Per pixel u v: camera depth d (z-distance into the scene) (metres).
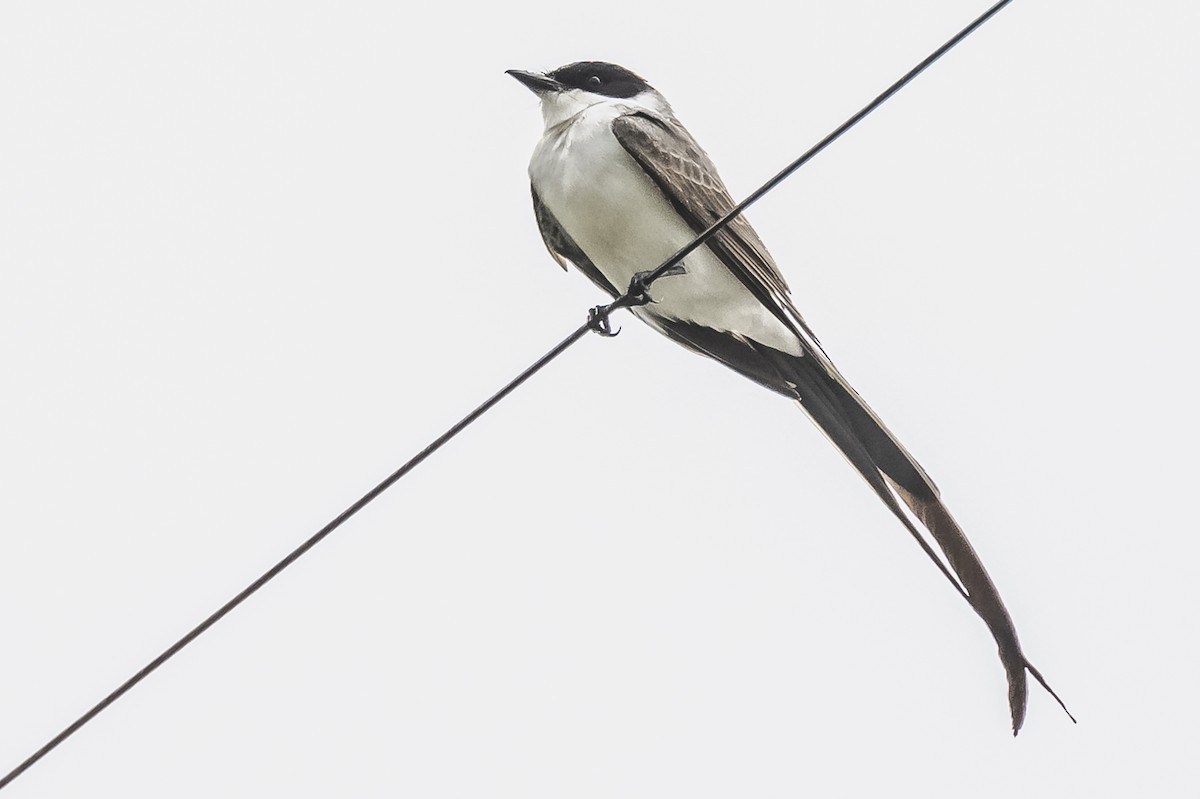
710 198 11.12
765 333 11.23
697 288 11.16
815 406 11.21
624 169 11.04
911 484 10.73
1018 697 9.88
